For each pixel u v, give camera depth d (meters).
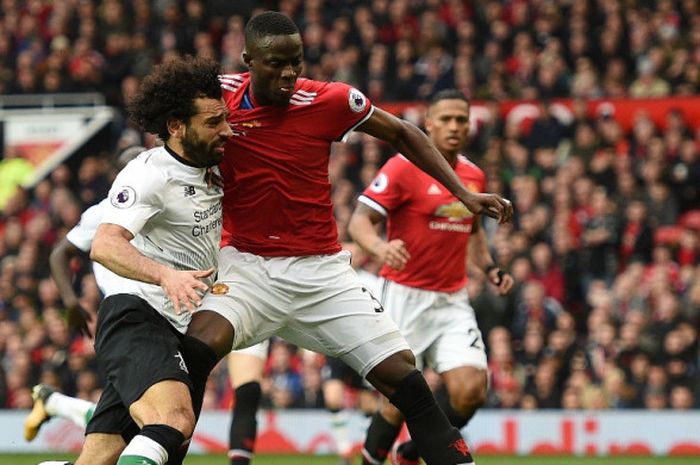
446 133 11.09
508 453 17.92
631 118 23.48
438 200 11.05
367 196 11.08
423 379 8.74
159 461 7.48
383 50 25.11
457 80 24.45
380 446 10.98
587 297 20.91
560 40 25.36
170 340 8.11
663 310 19.11
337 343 8.82
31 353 20.09
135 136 24.30
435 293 11.23
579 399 18.47
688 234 21.52
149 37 26.75
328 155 8.82
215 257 8.56
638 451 17.77
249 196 8.66
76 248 10.71
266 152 8.56
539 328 19.14
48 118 24.58
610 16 25.41
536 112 23.44
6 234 23.00
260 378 11.73
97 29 26.86
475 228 11.56
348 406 18.62
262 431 18.28
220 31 27.20
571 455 17.72
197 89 8.04
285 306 8.75
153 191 7.98
